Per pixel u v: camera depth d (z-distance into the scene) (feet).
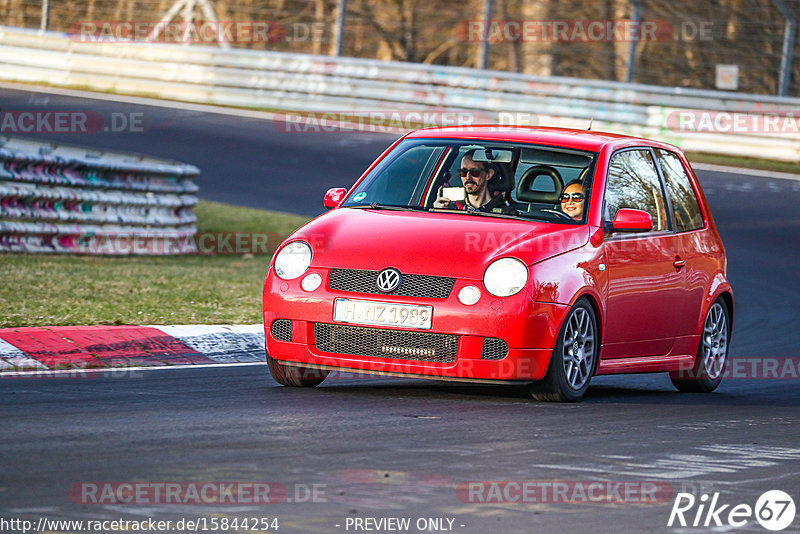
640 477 59.00
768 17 403.13
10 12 447.01
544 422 74.28
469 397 83.56
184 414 71.36
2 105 300.20
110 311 110.52
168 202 181.06
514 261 79.97
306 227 85.56
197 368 93.40
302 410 74.74
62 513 47.47
